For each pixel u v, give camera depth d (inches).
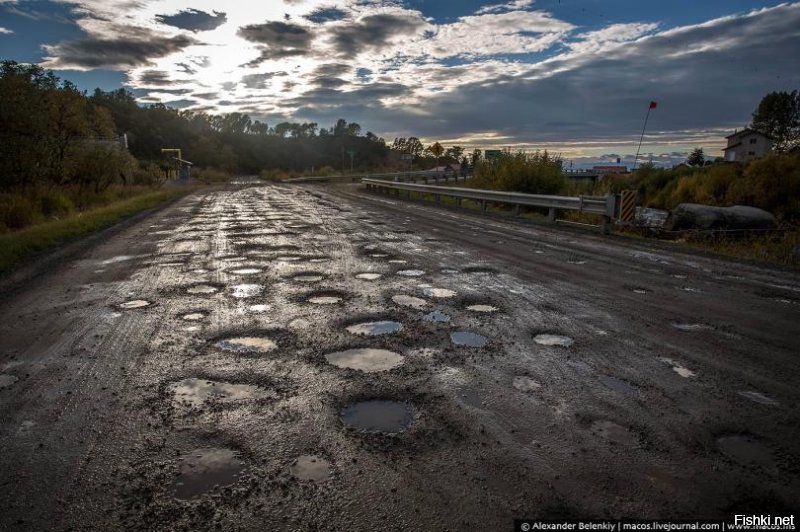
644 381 139.8
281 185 1929.1
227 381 137.1
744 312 215.8
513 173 805.2
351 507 84.4
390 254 358.3
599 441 107.0
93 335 177.2
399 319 197.5
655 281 279.0
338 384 135.0
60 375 141.3
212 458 99.3
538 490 89.6
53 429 111.0
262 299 229.0
